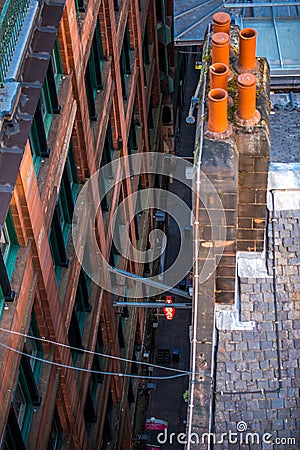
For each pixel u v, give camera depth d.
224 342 17.27
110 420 31.47
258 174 16.81
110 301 29.20
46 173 20.14
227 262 16.91
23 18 17.91
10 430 19.12
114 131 30.72
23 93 17.38
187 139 51.91
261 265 17.92
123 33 31.02
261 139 16.39
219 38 17.25
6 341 17.09
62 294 22.55
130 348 33.94
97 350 28.80
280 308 17.55
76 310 25.92
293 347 17.17
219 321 17.42
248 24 31.59
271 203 18.22
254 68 18.19
